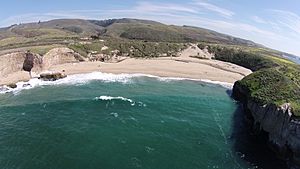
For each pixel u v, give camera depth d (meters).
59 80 85.06
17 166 36.53
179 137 49.06
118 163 38.88
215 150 45.59
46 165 37.22
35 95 68.31
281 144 44.88
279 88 61.97
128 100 67.56
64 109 58.47
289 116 45.31
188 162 40.84
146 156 41.38
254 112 57.81
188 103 70.56
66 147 42.31
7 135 45.25
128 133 48.59
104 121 53.00
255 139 51.84
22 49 96.69
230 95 83.69
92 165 37.94
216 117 62.16
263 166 42.00
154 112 60.62
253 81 75.12
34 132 46.81
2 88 72.31
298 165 41.72
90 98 67.00
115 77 94.12
